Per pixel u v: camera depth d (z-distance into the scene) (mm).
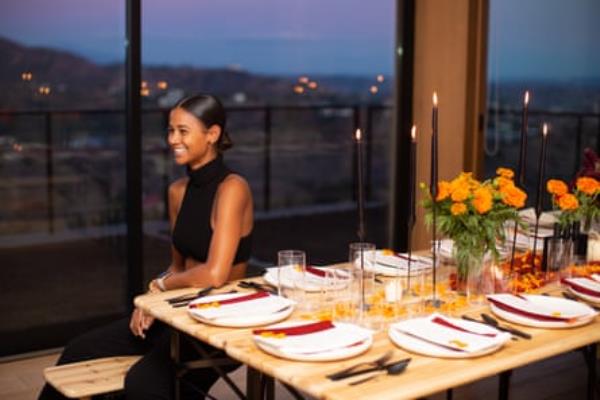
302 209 8148
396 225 5488
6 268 5199
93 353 3039
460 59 5152
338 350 2078
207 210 2930
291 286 2549
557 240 2977
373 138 7613
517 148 5578
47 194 5711
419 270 2936
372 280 2598
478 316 2488
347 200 8125
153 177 6914
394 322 2404
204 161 2963
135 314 2883
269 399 2785
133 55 4297
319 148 7926
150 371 2686
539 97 5645
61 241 5711
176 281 2838
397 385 1916
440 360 2088
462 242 2668
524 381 3982
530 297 2625
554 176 5816
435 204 2660
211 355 2660
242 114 8320
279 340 2137
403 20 5312
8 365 4133
